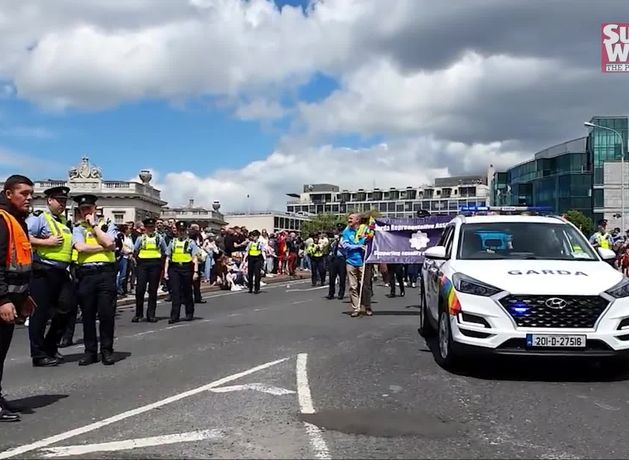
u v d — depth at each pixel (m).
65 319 8.66
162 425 5.54
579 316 6.77
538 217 9.08
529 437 5.18
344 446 4.92
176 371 7.86
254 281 20.61
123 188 86.75
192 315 13.32
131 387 7.05
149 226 13.15
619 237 22.42
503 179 121.88
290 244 29.36
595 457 4.72
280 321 12.62
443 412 5.90
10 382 7.41
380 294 19.44
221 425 5.51
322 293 20.41
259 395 6.54
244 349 9.33
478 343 6.91
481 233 8.59
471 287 7.13
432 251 8.48
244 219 134.00
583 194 90.88
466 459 4.65
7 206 5.91
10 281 5.78
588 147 93.06
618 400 6.37
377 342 9.80
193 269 13.08
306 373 7.58
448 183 165.00
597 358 6.87
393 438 5.13
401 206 163.88
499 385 6.96
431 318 9.47
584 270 7.38
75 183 86.25
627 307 6.85
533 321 6.79
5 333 5.78
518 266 7.53
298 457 4.67
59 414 5.97
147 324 12.59
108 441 5.11
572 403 6.24
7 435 5.33
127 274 18.19
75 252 8.82
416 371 7.66
